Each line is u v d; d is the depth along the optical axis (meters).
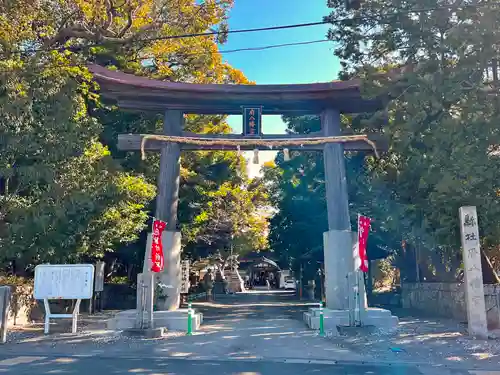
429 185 14.03
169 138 15.79
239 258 63.12
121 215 18.38
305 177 28.59
